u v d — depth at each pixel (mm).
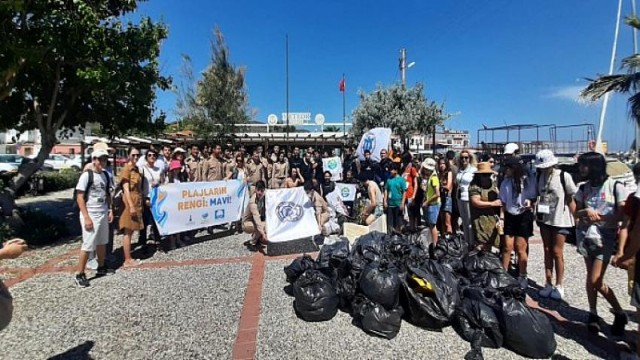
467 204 6664
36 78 9992
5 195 8773
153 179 7852
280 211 7973
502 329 3758
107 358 3701
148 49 10031
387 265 4500
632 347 3777
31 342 4016
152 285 5676
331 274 4988
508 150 6574
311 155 16125
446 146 39594
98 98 10969
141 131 12328
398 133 24281
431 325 4160
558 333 4129
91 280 5945
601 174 4070
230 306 4887
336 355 3709
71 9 8891
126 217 6648
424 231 6699
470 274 4773
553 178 4902
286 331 4207
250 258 7180
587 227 4152
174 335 4137
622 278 5863
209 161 10742
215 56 24406
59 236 9000
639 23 13844
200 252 7676
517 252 5363
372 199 9133
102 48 8984
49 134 10188
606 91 13672
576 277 5848
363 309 4211
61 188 22484
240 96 25453
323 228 8680
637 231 3211
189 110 24953
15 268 6629
